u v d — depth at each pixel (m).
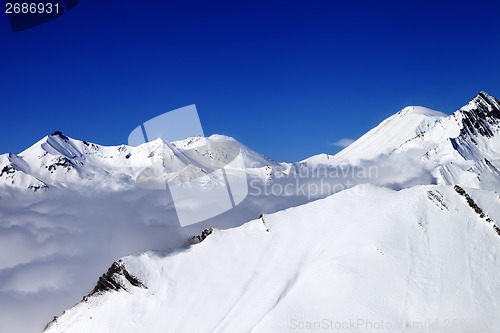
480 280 80.56
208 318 89.38
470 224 90.25
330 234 99.31
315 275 88.31
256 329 79.62
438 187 98.25
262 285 93.38
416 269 83.12
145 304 98.50
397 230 90.69
